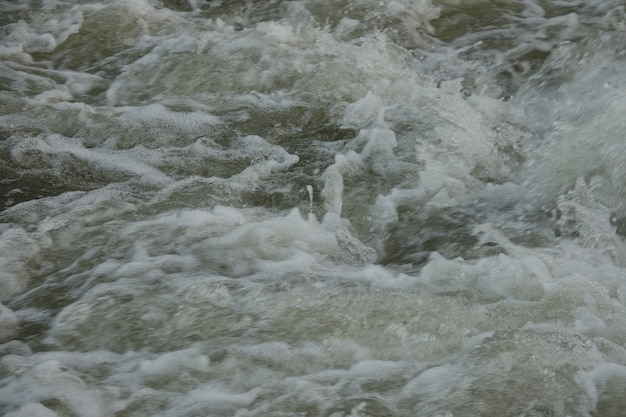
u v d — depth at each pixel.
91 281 4.96
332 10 8.98
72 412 4.02
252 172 6.21
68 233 5.42
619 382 4.26
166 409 4.07
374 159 6.36
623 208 5.73
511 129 6.81
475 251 5.36
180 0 9.55
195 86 7.50
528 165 6.27
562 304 4.76
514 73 7.83
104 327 4.60
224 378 4.25
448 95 7.04
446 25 8.78
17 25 8.70
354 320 4.62
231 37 8.09
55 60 8.16
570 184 5.93
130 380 4.24
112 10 8.88
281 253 5.21
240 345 4.46
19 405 4.05
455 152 6.39
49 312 4.75
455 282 4.94
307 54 7.78
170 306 4.72
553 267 5.14
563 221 5.63
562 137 6.33
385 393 4.19
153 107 7.11
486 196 5.98
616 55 7.89
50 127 6.84
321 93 7.28
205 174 6.21
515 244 5.43
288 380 4.26
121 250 5.24
